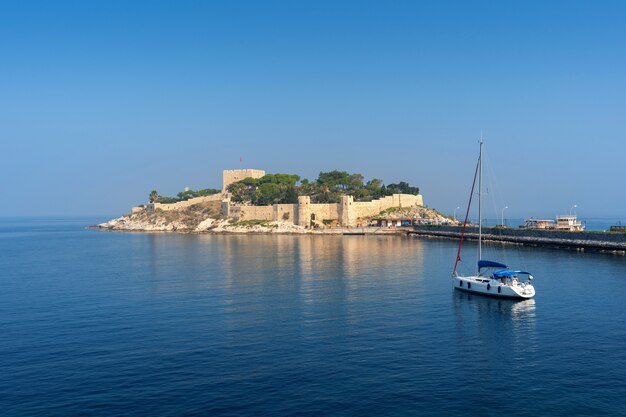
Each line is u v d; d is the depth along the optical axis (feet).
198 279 229.45
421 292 191.83
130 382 101.14
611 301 169.37
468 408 89.15
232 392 95.81
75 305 173.58
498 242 418.10
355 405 90.22
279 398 93.09
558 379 101.71
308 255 331.57
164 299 182.09
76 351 120.88
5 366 111.04
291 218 614.75
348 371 106.11
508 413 87.30
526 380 101.24
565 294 181.98
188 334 134.51
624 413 87.15
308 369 107.34
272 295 187.62
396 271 249.55
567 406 89.81
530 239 376.27
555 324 142.10
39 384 100.83
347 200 602.03
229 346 123.54
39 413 88.38
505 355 115.96
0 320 152.56
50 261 324.80
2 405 91.61
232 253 353.72
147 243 476.54
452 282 213.25
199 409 88.94
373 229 563.07
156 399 93.15
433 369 107.34
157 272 256.73
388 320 148.15
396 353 117.70
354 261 294.25
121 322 148.25
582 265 256.73
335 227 593.83
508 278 187.62
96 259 331.98
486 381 100.78
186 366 109.70
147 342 127.54
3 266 297.94
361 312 158.51
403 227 569.23
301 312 159.02
